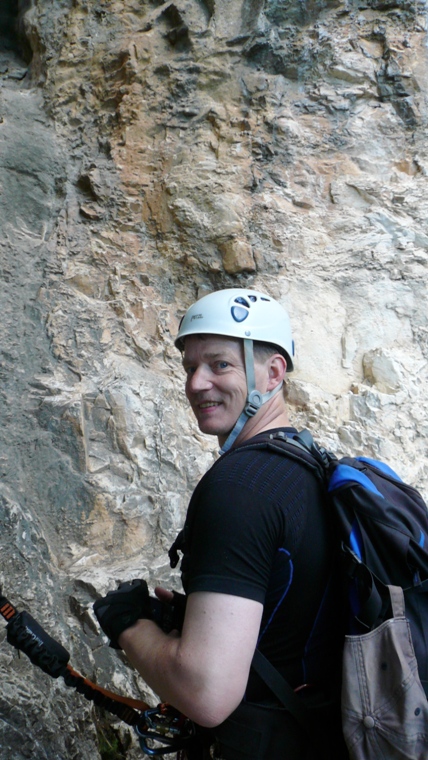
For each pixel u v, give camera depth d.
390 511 1.25
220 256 3.79
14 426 3.21
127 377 3.48
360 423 3.46
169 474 3.29
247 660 1.14
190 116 4.03
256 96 4.02
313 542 1.25
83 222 3.93
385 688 1.17
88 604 2.79
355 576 1.21
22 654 2.49
